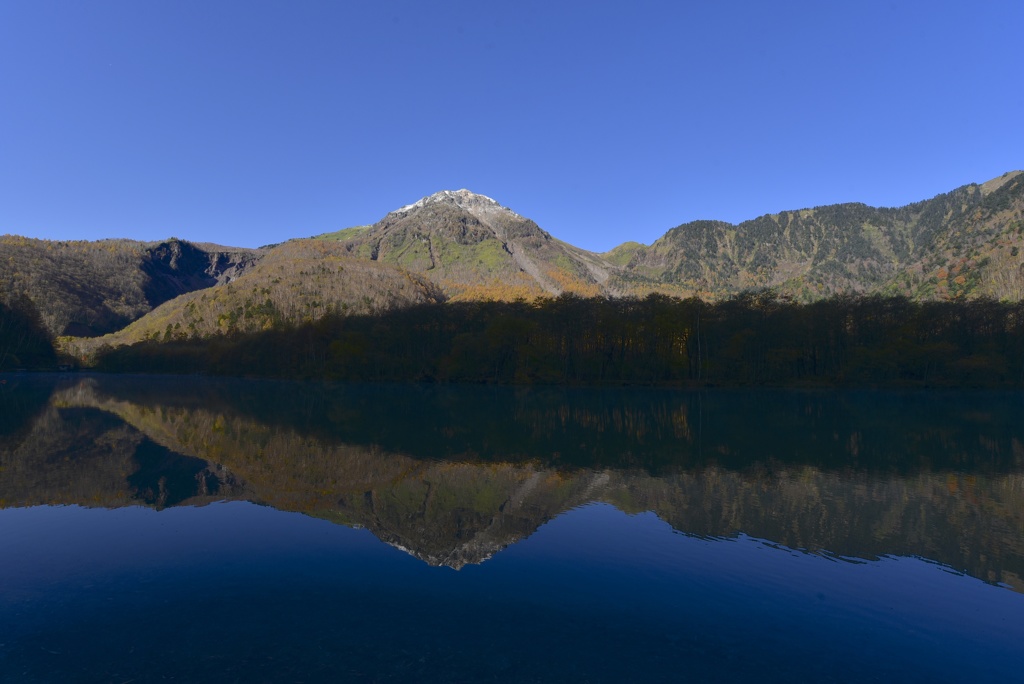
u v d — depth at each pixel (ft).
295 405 280.92
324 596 58.95
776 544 76.33
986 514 91.45
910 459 138.41
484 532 81.10
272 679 44.24
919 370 413.59
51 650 48.49
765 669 46.39
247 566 67.26
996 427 200.23
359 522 86.02
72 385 450.71
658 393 367.45
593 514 90.68
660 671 45.60
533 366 459.32
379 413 243.60
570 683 43.86
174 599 58.29
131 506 94.58
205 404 284.61
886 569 67.46
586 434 181.47
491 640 50.08
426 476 119.14
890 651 49.24
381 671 45.42
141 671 45.39
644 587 61.82
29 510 91.56
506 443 162.20
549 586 61.72
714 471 123.75
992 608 57.77
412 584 62.23
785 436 177.78
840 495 103.14
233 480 114.62
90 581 62.80
